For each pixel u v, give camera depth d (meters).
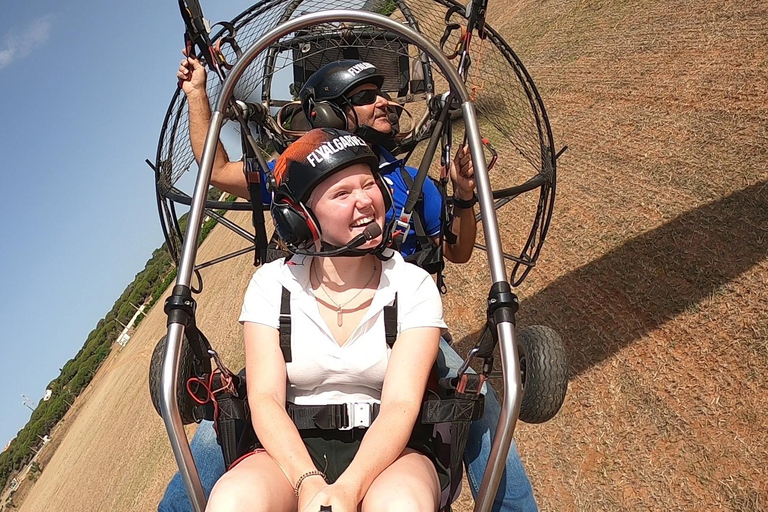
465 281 7.78
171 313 2.26
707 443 3.96
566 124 9.00
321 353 2.25
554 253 6.72
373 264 2.39
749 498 3.51
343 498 1.82
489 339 2.27
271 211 2.35
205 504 2.13
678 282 5.15
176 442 2.11
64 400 53.25
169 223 3.64
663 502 3.84
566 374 2.59
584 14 12.09
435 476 2.13
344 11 2.65
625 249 5.91
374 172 2.28
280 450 2.05
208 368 2.39
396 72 3.81
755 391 4.00
